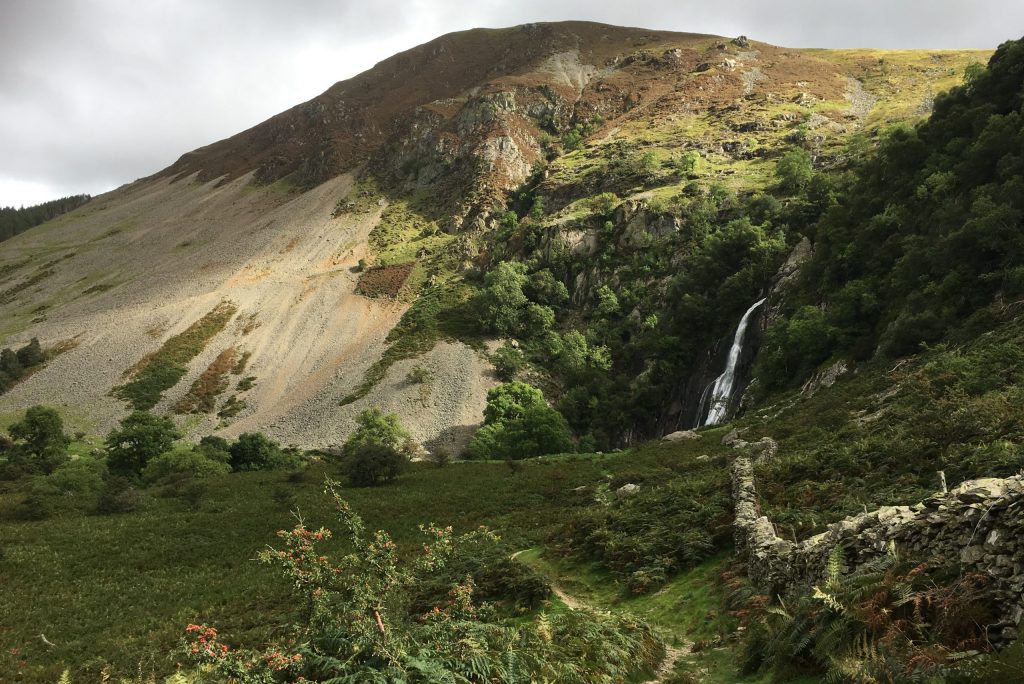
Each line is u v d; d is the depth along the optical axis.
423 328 127.81
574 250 133.50
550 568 20.08
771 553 12.55
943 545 7.36
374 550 7.01
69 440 91.19
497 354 112.06
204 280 165.50
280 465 76.06
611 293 119.06
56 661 23.67
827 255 73.75
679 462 43.19
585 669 8.07
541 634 8.27
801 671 7.43
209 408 112.81
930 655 5.61
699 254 108.75
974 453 15.52
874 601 6.81
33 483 58.12
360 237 180.62
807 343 59.41
